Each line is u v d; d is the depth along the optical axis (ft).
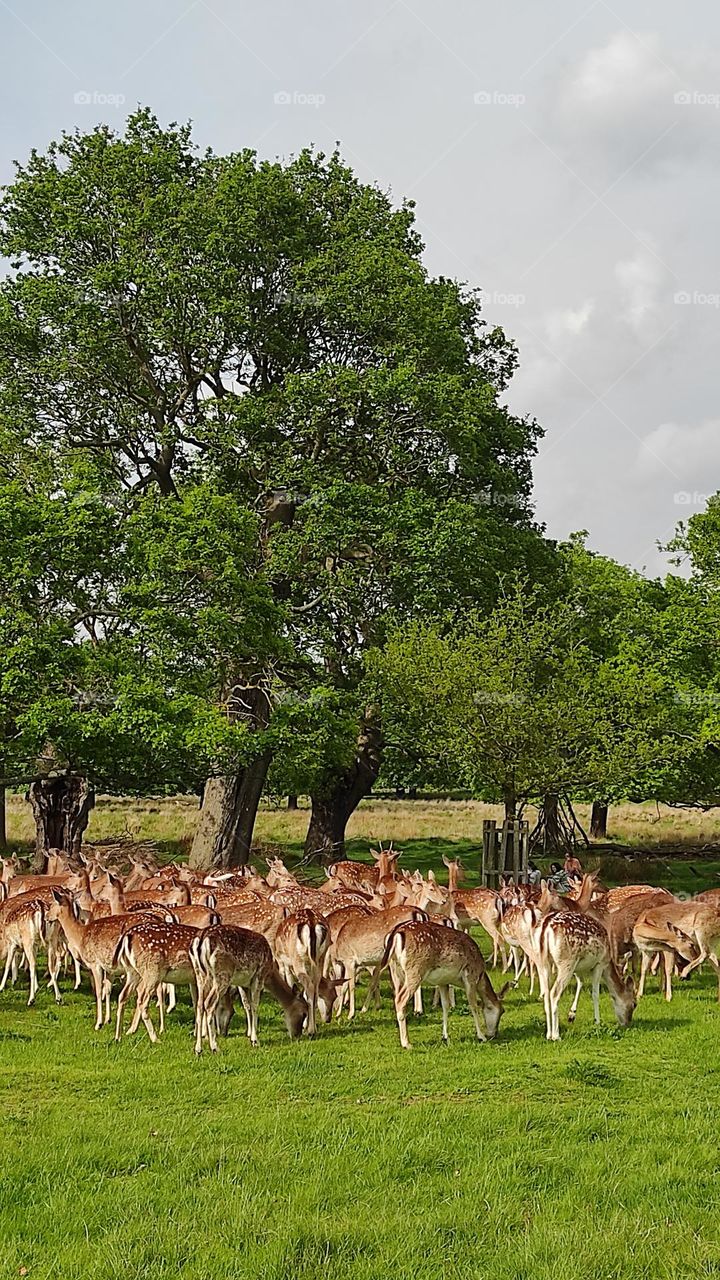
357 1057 35.04
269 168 83.76
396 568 79.71
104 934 39.17
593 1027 38.93
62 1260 20.25
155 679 62.49
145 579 64.49
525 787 73.51
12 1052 35.06
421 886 53.16
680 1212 22.56
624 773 72.13
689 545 90.58
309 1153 25.76
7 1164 24.91
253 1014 37.42
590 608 108.58
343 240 84.74
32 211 81.61
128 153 83.20
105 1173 24.66
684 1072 33.19
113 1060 34.45
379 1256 20.56
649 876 92.58
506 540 88.43
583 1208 22.79
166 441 80.48
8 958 45.60
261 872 87.71
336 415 81.41
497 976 49.96
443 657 71.36
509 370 95.76
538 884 68.13
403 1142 26.50
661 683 76.89
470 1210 22.58
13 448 77.56
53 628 60.34
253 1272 19.83
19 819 131.23
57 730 59.93
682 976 46.93
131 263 78.13
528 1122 28.12
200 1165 25.05
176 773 72.18
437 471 85.10
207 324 78.54
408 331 82.84
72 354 78.84
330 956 42.88
